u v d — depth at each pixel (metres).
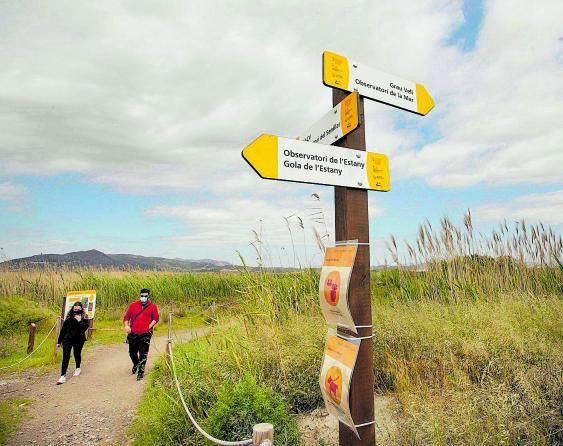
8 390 7.14
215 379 4.61
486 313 5.31
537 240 8.08
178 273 18.47
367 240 2.63
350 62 2.79
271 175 2.32
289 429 3.40
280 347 4.66
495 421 2.83
